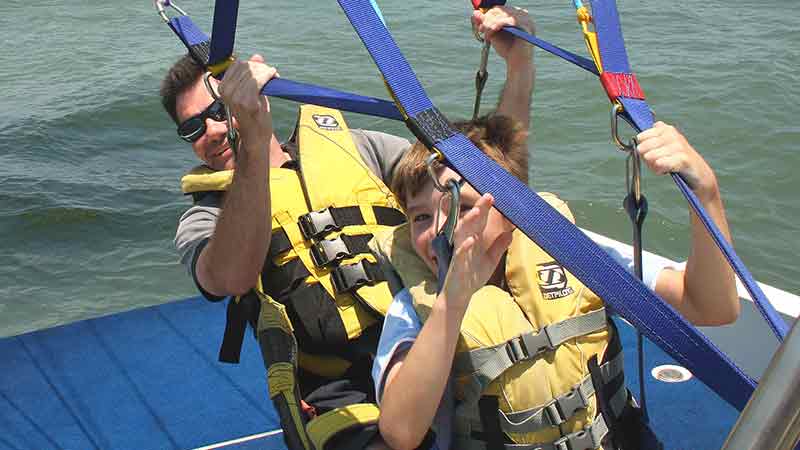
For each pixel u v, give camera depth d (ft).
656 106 23.30
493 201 5.00
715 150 21.11
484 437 6.02
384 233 6.66
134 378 10.98
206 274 7.73
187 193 8.58
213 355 11.43
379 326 7.79
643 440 6.26
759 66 25.54
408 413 5.56
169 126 24.02
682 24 30.55
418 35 29.14
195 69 8.51
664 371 10.59
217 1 6.54
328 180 8.21
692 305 6.37
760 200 18.89
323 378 7.83
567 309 6.11
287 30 31.42
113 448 9.73
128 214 18.66
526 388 5.94
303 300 7.77
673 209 18.15
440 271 5.40
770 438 2.93
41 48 33.40
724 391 4.69
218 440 9.82
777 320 4.43
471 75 25.55
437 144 5.08
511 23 7.90
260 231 7.27
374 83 26.16
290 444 6.89
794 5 32.81
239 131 6.86
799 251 16.98
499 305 6.11
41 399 10.62
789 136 21.40
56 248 17.43
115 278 16.37
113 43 33.45
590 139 21.40
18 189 19.75
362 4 5.21
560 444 5.96
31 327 14.87
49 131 23.56
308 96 6.27
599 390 6.09
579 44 27.91
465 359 5.97
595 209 18.49
